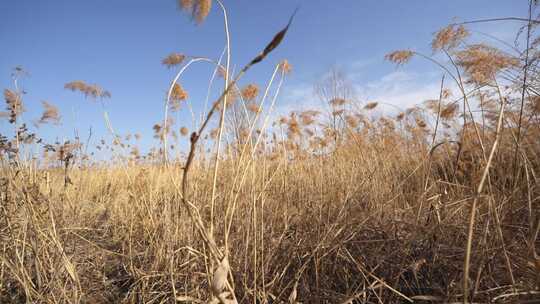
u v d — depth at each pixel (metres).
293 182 3.50
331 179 3.35
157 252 2.52
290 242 2.54
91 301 2.19
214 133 2.89
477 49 2.58
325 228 2.40
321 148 4.08
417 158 3.77
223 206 2.54
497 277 1.94
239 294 2.02
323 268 2.21
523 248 1.97
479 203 2.25
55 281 2.19
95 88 3.00
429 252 2.22
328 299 2.02
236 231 2.48
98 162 5.52
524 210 2.27
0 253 2.38
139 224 3.19
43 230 2.37
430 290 1.97
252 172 2.12
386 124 4.55
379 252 2.37
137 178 3.57
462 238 2.41
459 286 1.73
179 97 2.36
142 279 2.25
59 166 3.91
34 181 2.48
